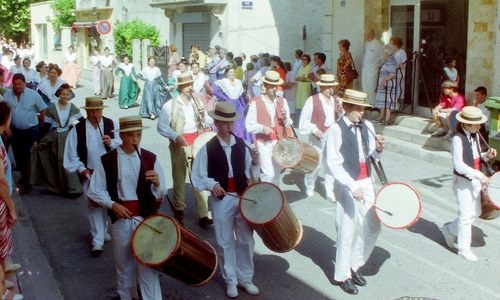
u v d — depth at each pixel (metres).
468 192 7.16
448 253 7.51
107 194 5.75
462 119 7.04
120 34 29.08
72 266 7.29
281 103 8.73
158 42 28.92
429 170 11.23
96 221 7.63
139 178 5.78
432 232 8.27
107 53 24.20
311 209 9.23
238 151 6.33
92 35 36.94
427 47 13.87
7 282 6.32
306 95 15.82
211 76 19.69
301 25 22.39
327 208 9.29
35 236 8.27
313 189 9.91
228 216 6.25
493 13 11.61
